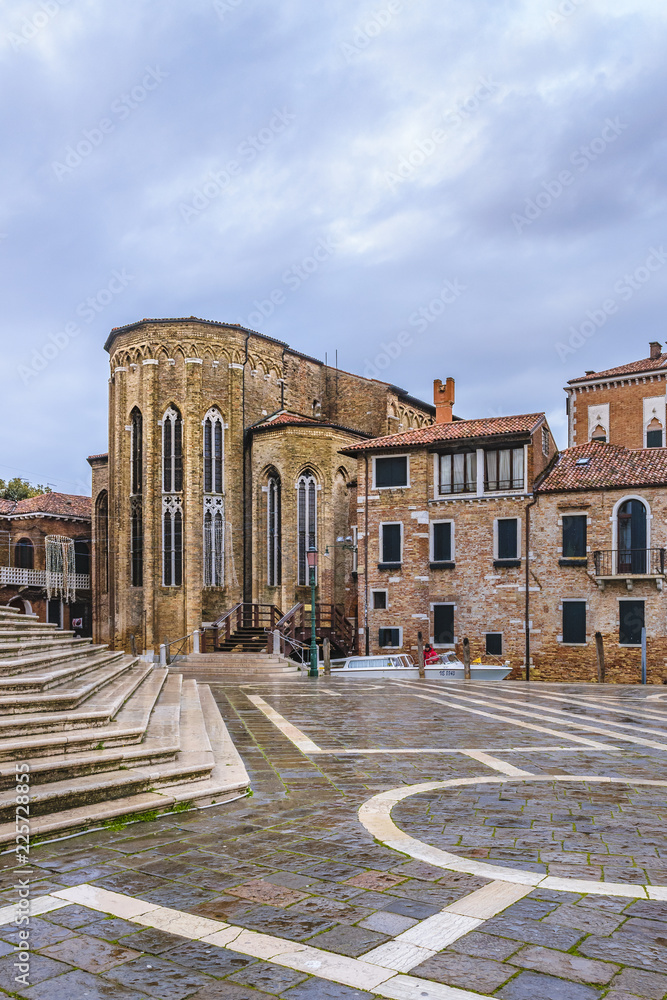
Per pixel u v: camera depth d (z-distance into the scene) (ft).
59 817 25.04
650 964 15.61
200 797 28.91
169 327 143.13
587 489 110.52
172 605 139.33
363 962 15.80
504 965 15.61
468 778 33.86
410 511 122.11
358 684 88.48
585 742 44.24
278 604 140.26
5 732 28.89
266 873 21.20
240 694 73.46
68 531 181.06
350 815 27.45
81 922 17.90
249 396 149.28
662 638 104.22
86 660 50.19
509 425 118.11
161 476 141.90
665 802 29.30
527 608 112.88
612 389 153.58
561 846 23.57
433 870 21.36
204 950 16.43
